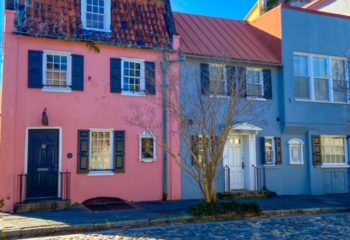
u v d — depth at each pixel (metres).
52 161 14.45
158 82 16.22
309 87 19.11
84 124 14.98
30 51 14.38
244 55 17.86
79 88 15.00
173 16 19.06
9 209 13.50
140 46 16.02
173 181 16.09
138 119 15.82
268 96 18.28
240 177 17.83
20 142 13.98
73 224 11.08
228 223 12.03
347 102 19.84
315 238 9.77
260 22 19.98
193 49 16.88
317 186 18.77
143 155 15.88
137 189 15.62
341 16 20.19
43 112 14.32
